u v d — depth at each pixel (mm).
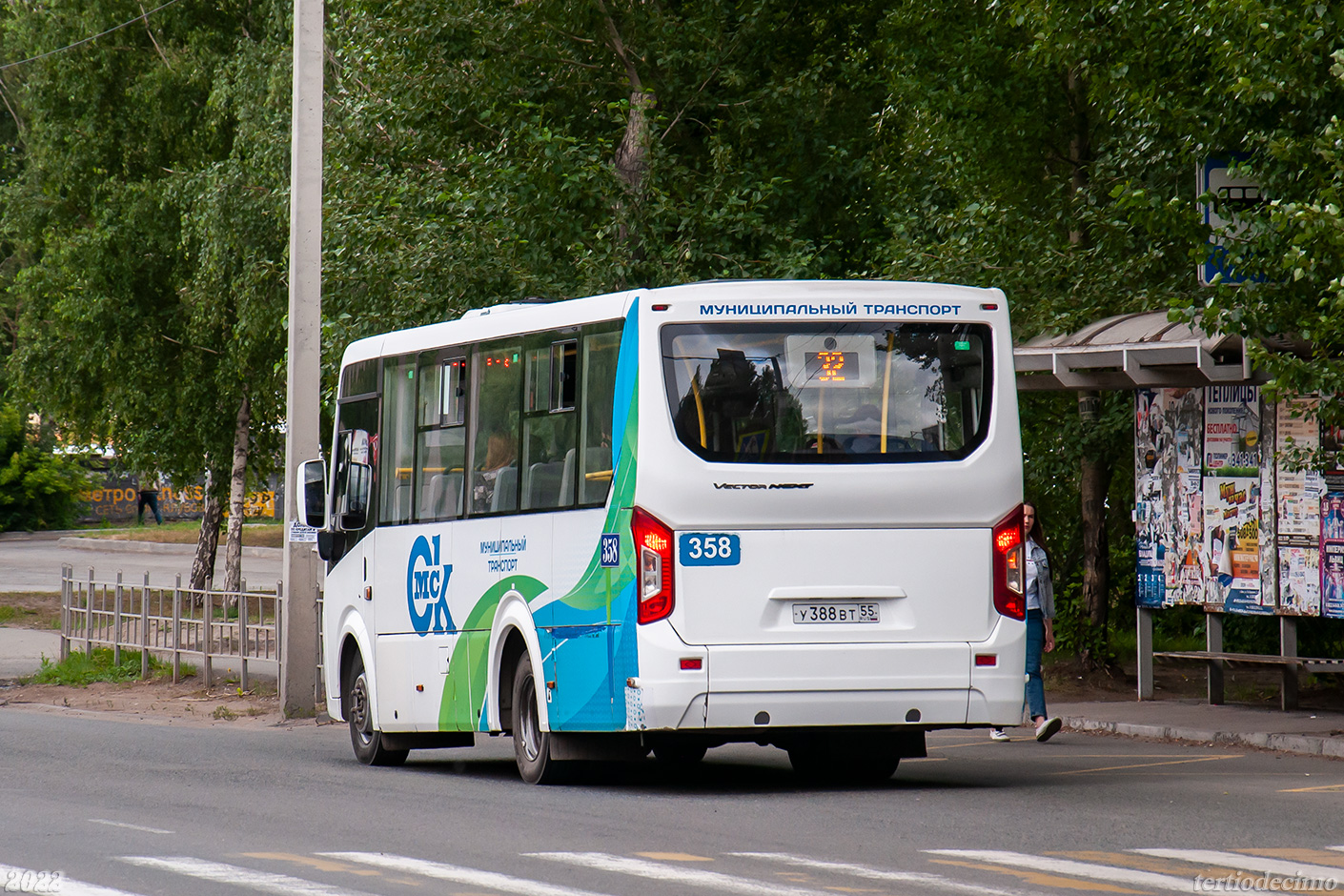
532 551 35875
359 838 26516
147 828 27859
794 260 65438
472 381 39062
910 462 32812
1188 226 43469
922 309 33500
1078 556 66812
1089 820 28328
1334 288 36156
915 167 66812
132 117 107188
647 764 41250
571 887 21484
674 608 31828
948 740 47188
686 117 72750
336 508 45781
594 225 66312
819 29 74188
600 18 69688
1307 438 47969
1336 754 41188
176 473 109625
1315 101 40812
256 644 64375
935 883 21781
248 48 97375
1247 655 50812
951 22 62656
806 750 37875
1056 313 57625
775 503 32156
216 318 96438
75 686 68375
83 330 105500
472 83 69062
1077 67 53406
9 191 111250
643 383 32281
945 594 32781
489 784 35875
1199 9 43844
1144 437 53844
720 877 22281
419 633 40906
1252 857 24062
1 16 130750
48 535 177375
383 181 68375
